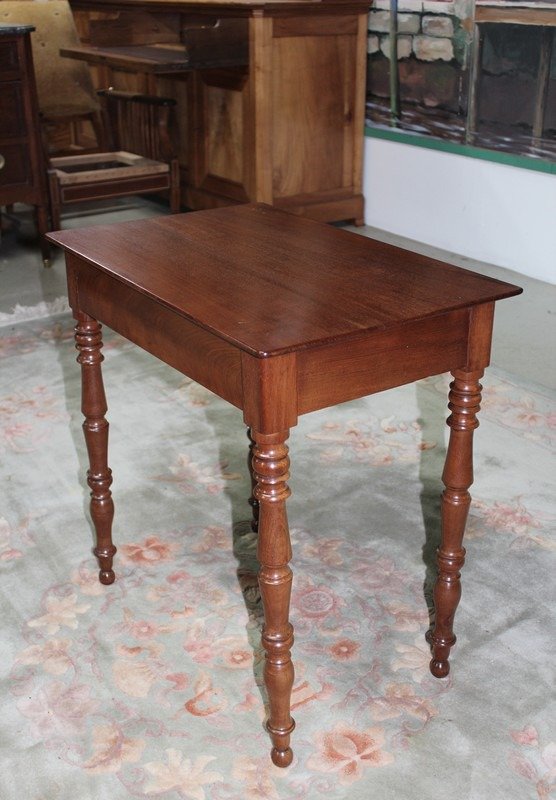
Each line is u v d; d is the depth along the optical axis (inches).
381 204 209.6
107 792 68.0
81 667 80.3
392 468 111.3
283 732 68.6
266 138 191.2
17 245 200.1
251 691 77.5
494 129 176.6
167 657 81.4
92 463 86.1
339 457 113.9
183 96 211.5
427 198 196.7
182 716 74.9
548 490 106.3
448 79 182.5
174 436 119.3
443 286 68.7
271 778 69.0
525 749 71.2
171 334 68.6
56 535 99.2
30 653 82.0
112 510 88.4
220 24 181.5
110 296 75.8
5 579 92.2
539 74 164.1
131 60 183.5
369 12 195.0
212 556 95.4
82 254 76.0
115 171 189.5
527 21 162.9
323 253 77.5
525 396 129.0
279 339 58.1
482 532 98.6
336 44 192.9
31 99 176.4
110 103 238.5
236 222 87.4
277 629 65.4
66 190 183.9
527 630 84.2
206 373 65.4
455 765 69.7
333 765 70.0
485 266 185.5
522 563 93.7
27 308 161.2
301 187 201.5
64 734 73.2
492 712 74.9
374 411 125.9
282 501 62.0
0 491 107.3
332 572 92.5
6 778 69.2
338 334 59.0
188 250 77.7
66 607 88.0
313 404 61.6
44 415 125.1
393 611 87.0
